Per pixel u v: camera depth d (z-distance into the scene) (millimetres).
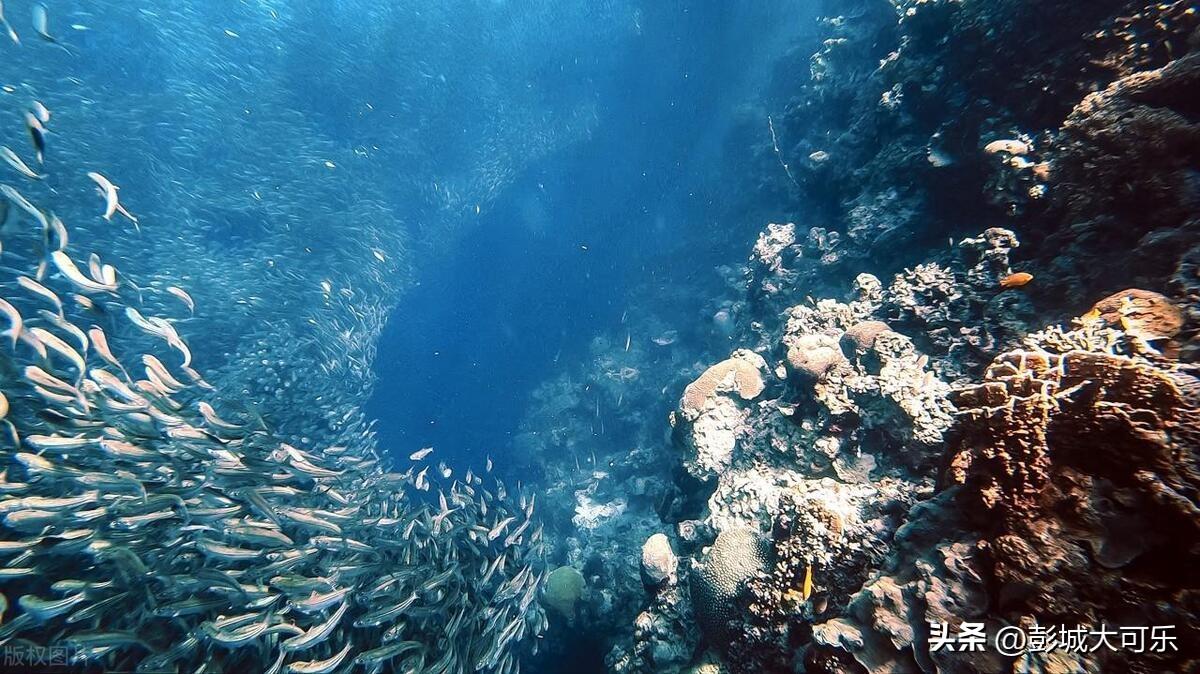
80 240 9656
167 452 4844
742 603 3926
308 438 8797
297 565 4848
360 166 16453
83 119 12117
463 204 17641
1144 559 1949
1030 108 4988
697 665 4270
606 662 5867
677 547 5648
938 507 2908
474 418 13633
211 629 4020
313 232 13891
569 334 14547
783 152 10477
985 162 5035
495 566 6047
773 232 8148
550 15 19969
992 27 5352
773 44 14922
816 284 6945
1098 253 3885
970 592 2424
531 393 13789
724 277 10789
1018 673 2047
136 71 15836
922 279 5086
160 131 13836
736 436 5750
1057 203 4258
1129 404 2076
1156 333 2744
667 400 10109
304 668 4273
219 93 15961
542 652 7414
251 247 12914
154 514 4391
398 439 12805
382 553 5602
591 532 9242
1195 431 1917
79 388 4539
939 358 4559
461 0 20125
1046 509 2213
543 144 19266
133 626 4086
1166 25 4113
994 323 4332
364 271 13992
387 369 13539
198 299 10430
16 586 4051
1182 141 3447
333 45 18453
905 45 6715
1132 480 2008
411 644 4895
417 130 19094
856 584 3324
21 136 10297
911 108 6469
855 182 7105
